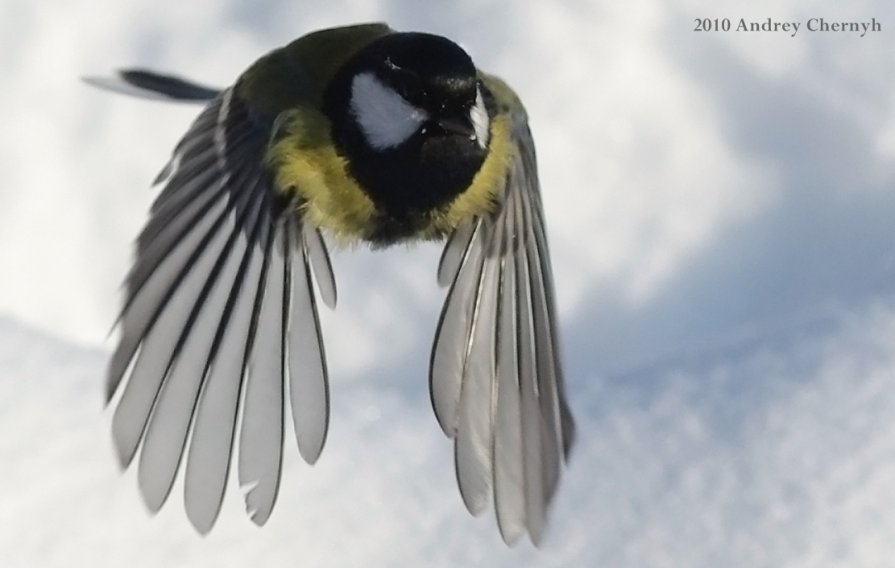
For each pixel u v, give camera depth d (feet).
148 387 5.60
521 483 5.69
